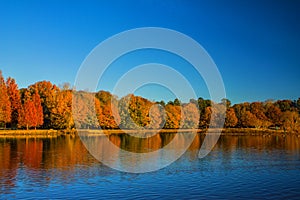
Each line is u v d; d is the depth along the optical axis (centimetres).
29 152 4812
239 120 11231
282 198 2480
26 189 2625
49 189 2634
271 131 10369
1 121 8619
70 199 2373
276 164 3975
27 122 8488
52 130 8600
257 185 2877
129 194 2533
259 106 11900
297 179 3106
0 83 8538
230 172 3438
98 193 2544
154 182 2942
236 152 5178
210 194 2570
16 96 9069
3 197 2398
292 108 13000
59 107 8812
